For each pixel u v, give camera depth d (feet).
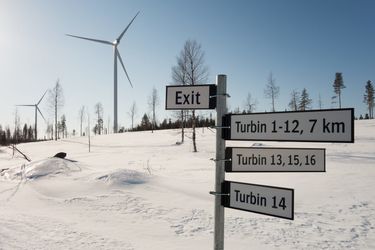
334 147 92.84
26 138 256.73
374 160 67.46
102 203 31.58
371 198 32.71
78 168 54.85
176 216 27.07
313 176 44.96
